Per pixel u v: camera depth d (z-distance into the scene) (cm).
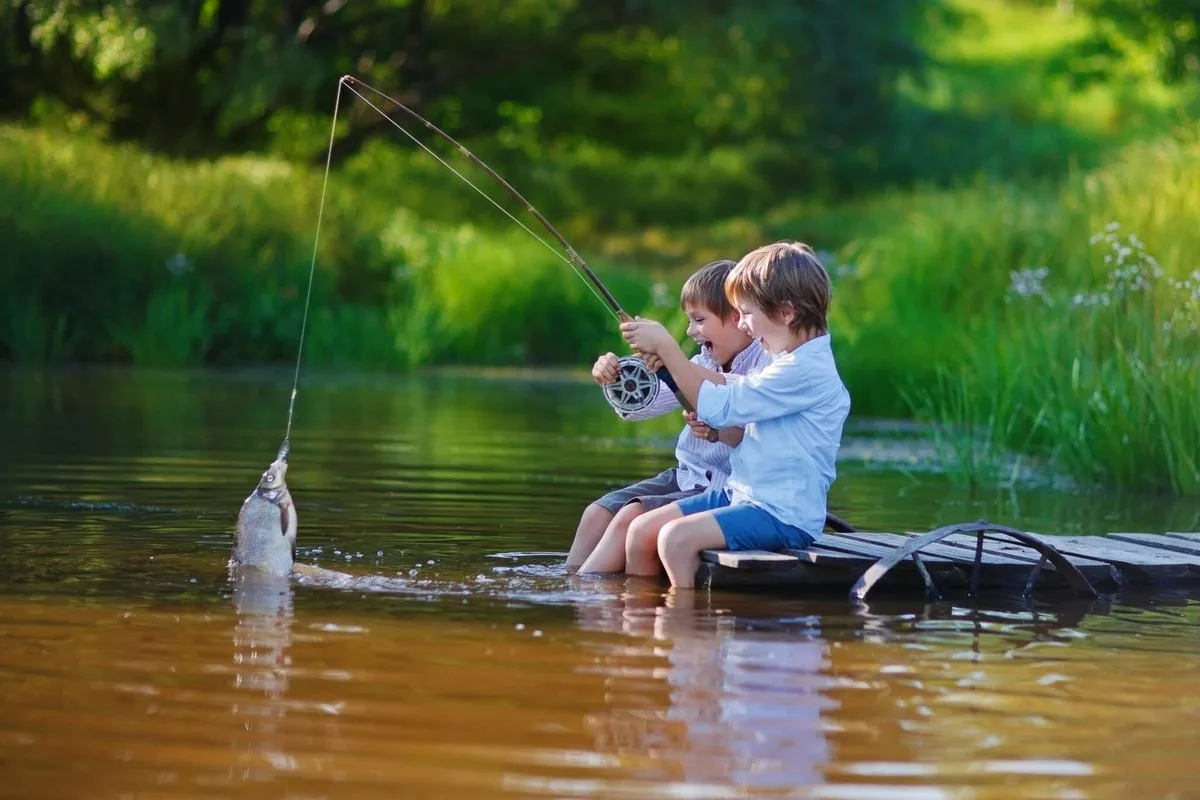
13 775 534
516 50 5941
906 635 807
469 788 528
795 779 544
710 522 945
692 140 7856
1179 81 7194
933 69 8506
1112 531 1288
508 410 2528
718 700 647
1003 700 662
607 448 1914
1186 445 1639
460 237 4266
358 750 566
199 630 755
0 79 5088
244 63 5112
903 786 541
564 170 7294
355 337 3662
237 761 552
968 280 2694
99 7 4731
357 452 1761
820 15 6328
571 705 633
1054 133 8075
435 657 711
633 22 5866
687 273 5344
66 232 3362
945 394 2359
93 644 721
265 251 3766
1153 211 2214
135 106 5394
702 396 970
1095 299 1850
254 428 2017
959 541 1075
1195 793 539
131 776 535
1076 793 538
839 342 2705
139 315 3412
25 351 3197
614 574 976
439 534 1133
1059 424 1805
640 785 534
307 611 812
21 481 1375
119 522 1132
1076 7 8125
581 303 4081
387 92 5938
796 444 974
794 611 869
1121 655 769
